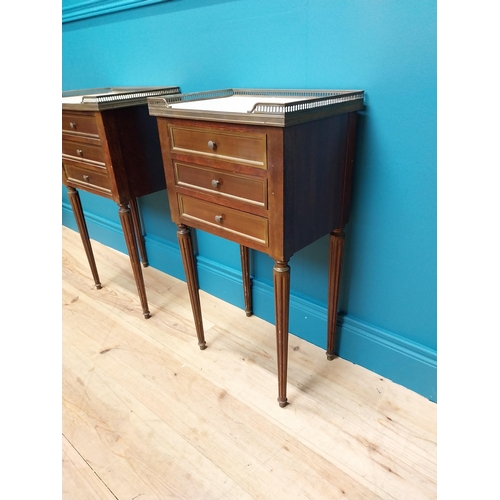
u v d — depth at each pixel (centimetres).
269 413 126
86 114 140
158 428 123
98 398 134
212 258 182
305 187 102
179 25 143
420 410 125
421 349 125
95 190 159
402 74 102
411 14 96
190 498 104
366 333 137
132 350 156
